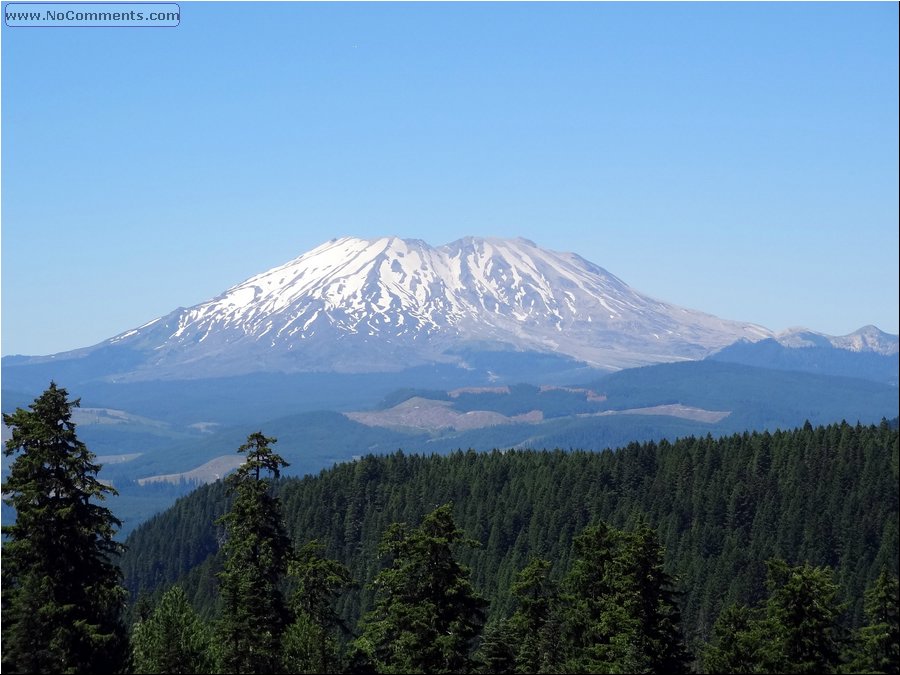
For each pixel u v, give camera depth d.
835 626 79.81
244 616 77.44
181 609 81.25
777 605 80.25
